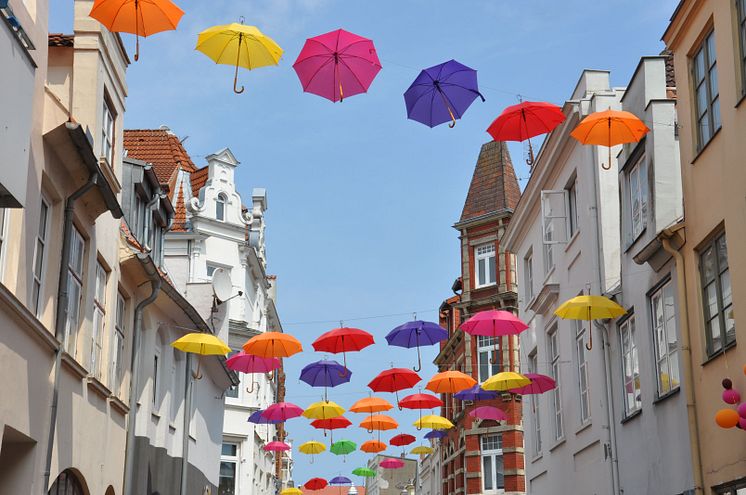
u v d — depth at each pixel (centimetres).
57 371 1335
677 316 1517
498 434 4006
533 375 2052
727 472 1312
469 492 4019
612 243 1925
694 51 1488
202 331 2350
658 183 1591
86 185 1418
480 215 4219
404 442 3019
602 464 1911
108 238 1692
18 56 1030
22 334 1201
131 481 1848
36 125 1267
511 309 4081
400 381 2158
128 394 1858
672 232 1490
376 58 1113
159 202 2191
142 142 4116
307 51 1098
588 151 2011
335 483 4369
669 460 1545
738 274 1278
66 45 1588
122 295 1872
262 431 4309
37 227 1275
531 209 2606
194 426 2541
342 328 1972
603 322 1906
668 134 1611
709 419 1378
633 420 1741
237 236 3903
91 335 1564
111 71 1670
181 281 2716
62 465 1401
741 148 1277
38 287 1333
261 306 4312
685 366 1442
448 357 4775
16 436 1224
